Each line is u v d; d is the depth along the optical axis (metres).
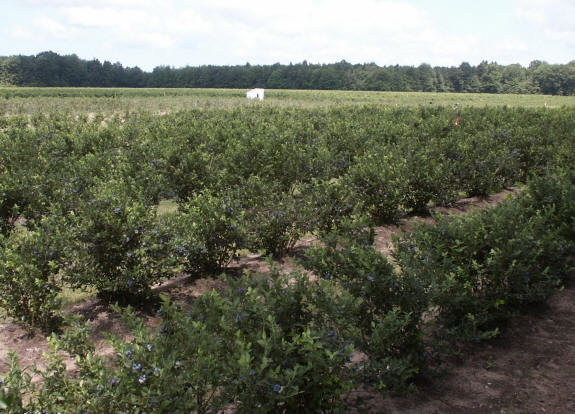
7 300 4.82
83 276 5.32
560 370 4.19
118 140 15.46
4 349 4.64
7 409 2.66
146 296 5.63
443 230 5.31
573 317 5.26
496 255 4.78
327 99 64.06
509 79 144.00
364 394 3.83
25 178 8.56
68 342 3.17
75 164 10.89
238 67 142.38
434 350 4.09
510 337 4.85
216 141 14.02
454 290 4.49
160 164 10.76
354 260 4.53
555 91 138.00
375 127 17.95
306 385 3.05
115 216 5.45
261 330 3.19
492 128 16.94
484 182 11.49
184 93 82.88
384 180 9.05
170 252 5.75
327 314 3.68
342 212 7.70
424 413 3.58
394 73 129.38
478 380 4.06
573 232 6.54
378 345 3.66
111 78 138.62
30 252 5.31
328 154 12.34
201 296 3.57
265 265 6.99
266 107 32.66
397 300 3.96
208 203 6.64
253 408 2.80
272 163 11.77
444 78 141.50
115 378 2.82
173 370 2.86
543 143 14.86
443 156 11.92
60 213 6.98
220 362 2.93
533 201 7.07
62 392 2.93
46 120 24.09
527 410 3.61
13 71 118.25
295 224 7.38
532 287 5.23
